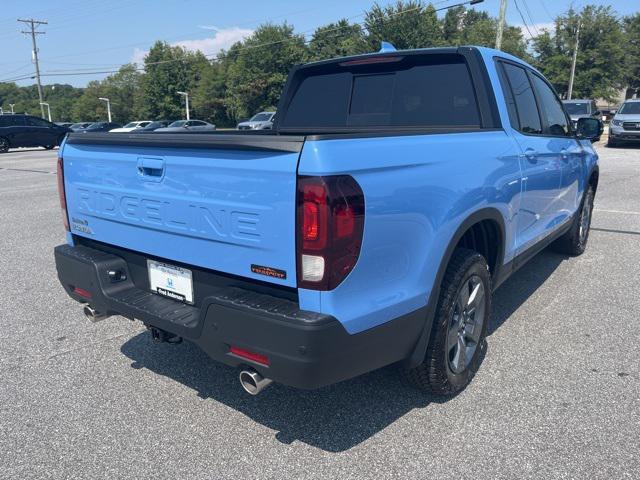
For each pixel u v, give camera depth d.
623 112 21.28
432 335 2.83
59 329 4.20
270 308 2.24
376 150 2.30
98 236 3.14
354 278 2.22
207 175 2.40
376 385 3.28
